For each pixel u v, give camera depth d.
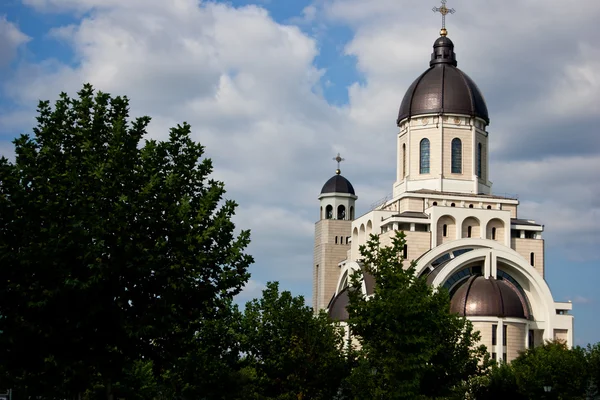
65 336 49.41
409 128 123.25
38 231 49.62
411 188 121.69
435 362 71.31
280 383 70.31
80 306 49.19
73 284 47.19
